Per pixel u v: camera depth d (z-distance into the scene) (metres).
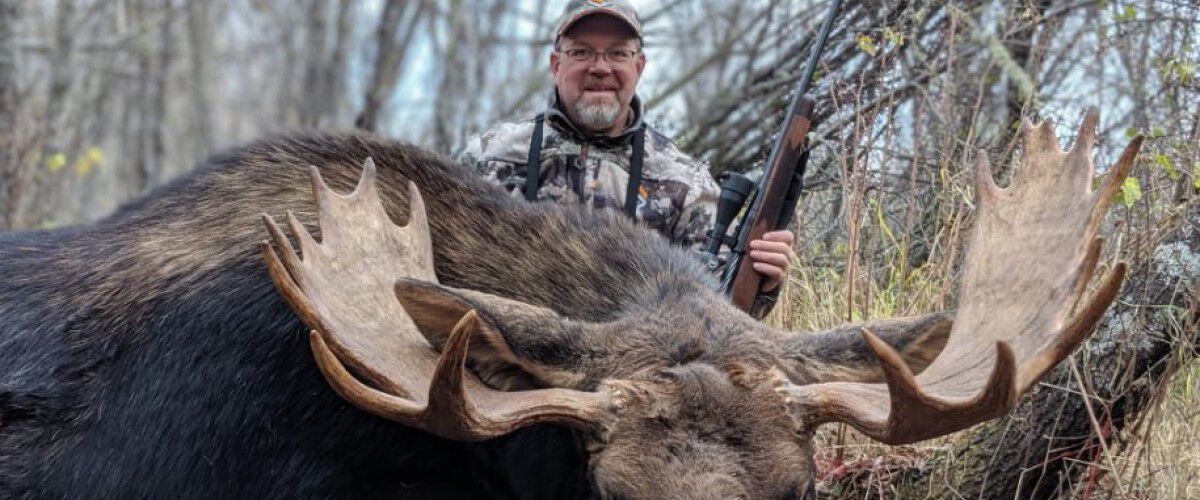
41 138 12.84
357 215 4.28
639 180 6.14
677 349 4.02
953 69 7.48
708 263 5.56
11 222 11.31
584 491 4.04
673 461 3.69
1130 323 4.99
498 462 4.41
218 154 4.99
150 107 22.55
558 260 4.51
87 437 4.67
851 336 4.10
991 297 3.96
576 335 4.05
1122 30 7.29
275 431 4.46
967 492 5.20
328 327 3.82
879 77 6.44
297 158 4.80
